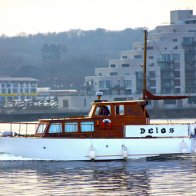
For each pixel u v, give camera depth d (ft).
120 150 555.28
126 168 531.50
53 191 451.12
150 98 575.38
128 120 558.97
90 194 438.81
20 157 560.61
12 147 561.84
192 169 524.52
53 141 554.87
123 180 483.92
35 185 472.85
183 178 488.02
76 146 554.05
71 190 452.76
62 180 488.02
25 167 543.80
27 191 452.76
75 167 538.06
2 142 563.07
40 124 568.41
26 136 577.02
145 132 558.97
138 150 556.92
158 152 559.79
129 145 556.10
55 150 554.87
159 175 501.56
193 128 564.71
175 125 562.25
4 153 562.66
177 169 525.34
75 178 494.59
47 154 556.51
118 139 554.87
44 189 458.09
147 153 558.56
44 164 554.46
